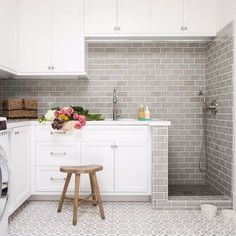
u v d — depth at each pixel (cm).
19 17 338
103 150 316
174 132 379
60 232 239
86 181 316
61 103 379
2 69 288
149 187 315
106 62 378
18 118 336
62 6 338
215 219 270
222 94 321
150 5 337
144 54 377
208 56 367
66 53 339
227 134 307
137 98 378
